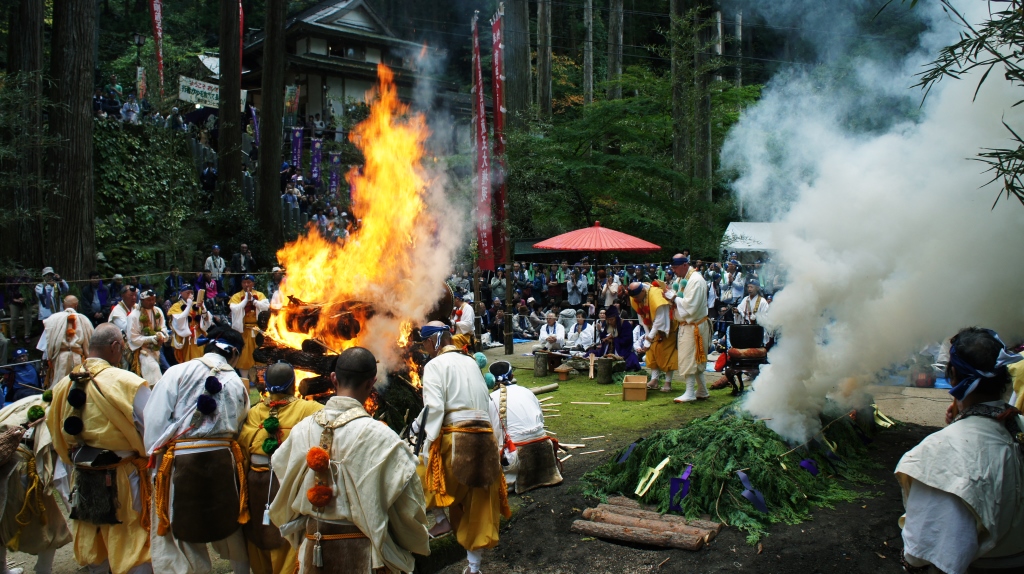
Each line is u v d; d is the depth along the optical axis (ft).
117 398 13.17
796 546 14.84
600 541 15.72
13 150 42.09
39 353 38.47
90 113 44.91
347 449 9.98
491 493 13.97
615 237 41.63
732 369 28.94
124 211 62.08
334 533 10.02
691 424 19.39
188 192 67.41
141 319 28.94
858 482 18.15
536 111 70.18
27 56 43.98
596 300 51.85
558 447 20.92
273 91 64.64
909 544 8.70
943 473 8.41
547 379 35.17
